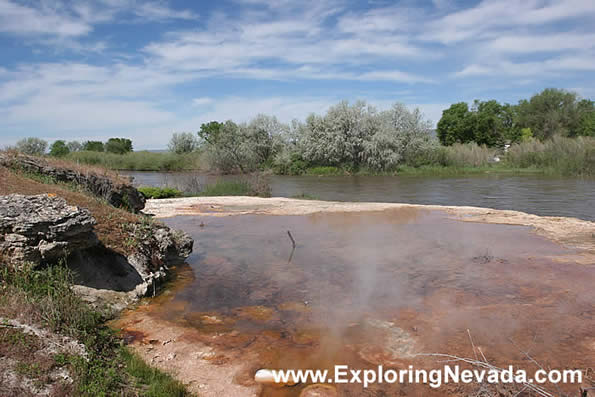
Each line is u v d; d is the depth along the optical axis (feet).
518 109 179.93
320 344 14.14
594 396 10.76
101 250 19.99
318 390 11.39
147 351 13.71
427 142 119.44
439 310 16.89
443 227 34.58
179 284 20.79
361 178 96.48
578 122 160.86
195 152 140.87
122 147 180.86
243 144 114.52
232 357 13.32
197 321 16.25
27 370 10.48
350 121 113.80
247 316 16.63
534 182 73.31
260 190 66.59
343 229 34.06
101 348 13.39
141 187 61.77
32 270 15.83
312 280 20.90
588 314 16.28
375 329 15.23
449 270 22.22
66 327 13.62
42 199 18.16
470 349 13.61
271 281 20.89
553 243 28.19
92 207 23.67
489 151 120.06
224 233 32.78
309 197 61.67
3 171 25.17
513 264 23.21
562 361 12.74
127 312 17.21
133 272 20.12
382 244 28.48
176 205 48.67
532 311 16.63
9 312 13.01
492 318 16.03
